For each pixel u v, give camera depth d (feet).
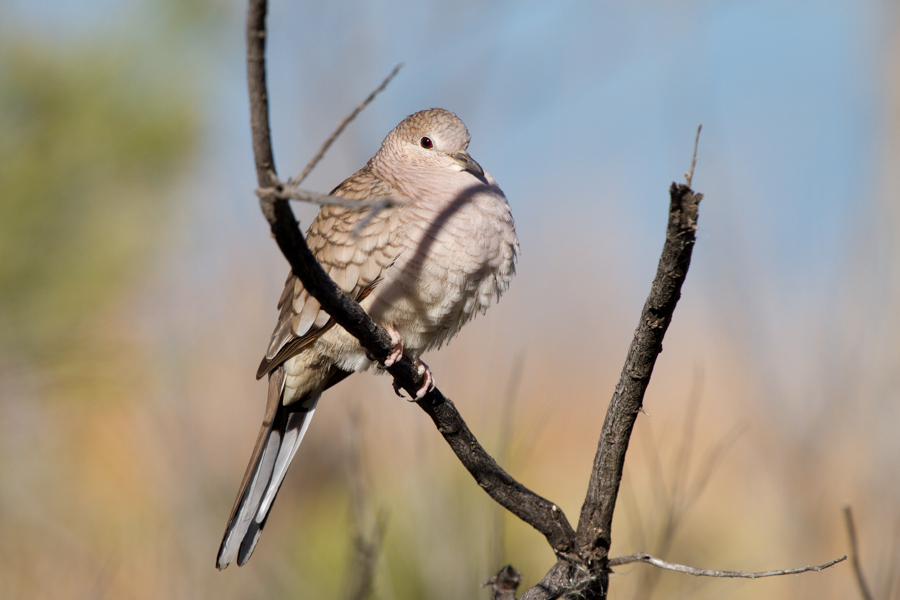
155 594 32.55
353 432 24.73
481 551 25.66
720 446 25.34
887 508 36.35
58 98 32.71
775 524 39.65
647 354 17.04
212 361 38.73
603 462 18.42
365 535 25.08
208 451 36.52
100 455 38.11
